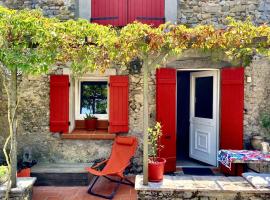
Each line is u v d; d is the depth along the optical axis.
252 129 6.05
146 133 4.18
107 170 5.12
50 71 6.11
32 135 6.14
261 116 6.05
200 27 4.05
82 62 4.18
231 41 4.06
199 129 6.74
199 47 4.10
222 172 5.91
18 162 6.04
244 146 6.05
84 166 5.80
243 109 5.97
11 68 3.79
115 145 5.66
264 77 6.04
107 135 6.04
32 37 3.82
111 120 6.06
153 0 6.31
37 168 5.61
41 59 3.84
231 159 4.70
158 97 5.97
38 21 3.87
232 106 5.93
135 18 6.31
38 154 6.16
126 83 6.03
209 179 4.49
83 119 6.56
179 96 8.47
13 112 4.11
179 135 8.52
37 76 6.12
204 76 6.52
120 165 5.26
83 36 4.14
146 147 4.18
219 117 6.18
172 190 4.05
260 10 6.07
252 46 4.23
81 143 6.14
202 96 6.68
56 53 3.99
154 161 4.46
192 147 6.98
